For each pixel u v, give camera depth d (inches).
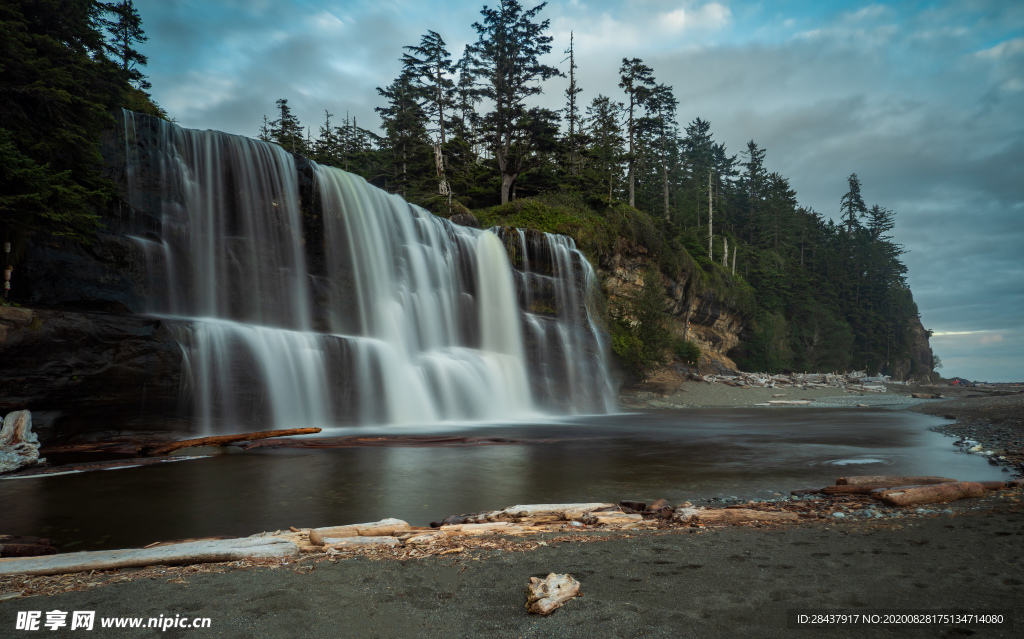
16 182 594.9
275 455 557.9
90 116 706.8
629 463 510.0
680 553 211.6
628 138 2704.2
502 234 1524.4
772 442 682.2
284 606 160.2
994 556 201.5
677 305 2269.9
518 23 2148.1
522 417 1232.2
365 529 247.8
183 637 139.0
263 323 1008.9
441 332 1310.3
